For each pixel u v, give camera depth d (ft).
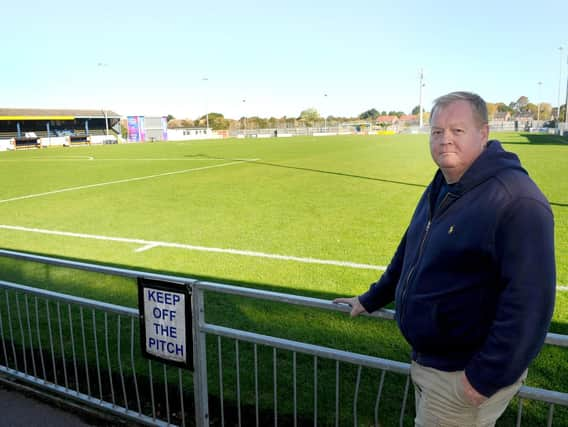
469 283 5.05
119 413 9.63
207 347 11.84
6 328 13.57
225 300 14.55
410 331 5.63
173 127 307.58
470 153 5.17
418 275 5.47
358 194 37.37
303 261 19.39
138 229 26.32
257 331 12.38
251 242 22.75
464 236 4.94
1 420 9.62
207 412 8.60
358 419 9.02
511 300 4.63
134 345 12.28
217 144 143.95
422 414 5.88
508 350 4.65
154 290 8.41
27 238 24.79
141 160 80.23
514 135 151.94
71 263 9.40
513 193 4.66
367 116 476.54
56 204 35.58
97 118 208.74
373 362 6.98
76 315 14.06
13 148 138.31
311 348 7.46
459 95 5.29
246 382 10.41
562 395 5.89
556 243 21.39
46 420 9.62
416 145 114.11
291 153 90.89
